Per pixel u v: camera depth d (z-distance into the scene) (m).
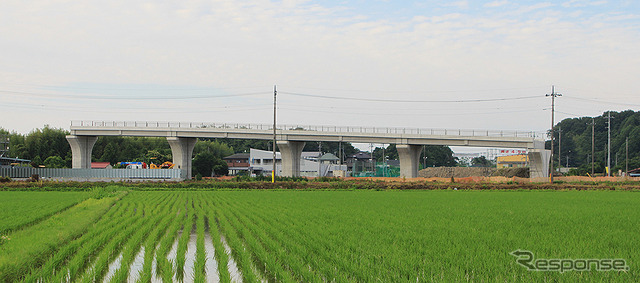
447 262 16.78
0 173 81.56
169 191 64.00
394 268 16.00
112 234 23.62
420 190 66.50
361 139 91.50
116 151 136.38
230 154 166.38
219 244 20.25
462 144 88.06
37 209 35.72
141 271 16.62
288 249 20.12
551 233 22.70
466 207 37.09
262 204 40.94
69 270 16.41
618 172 120.38
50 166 110.06
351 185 70.62
